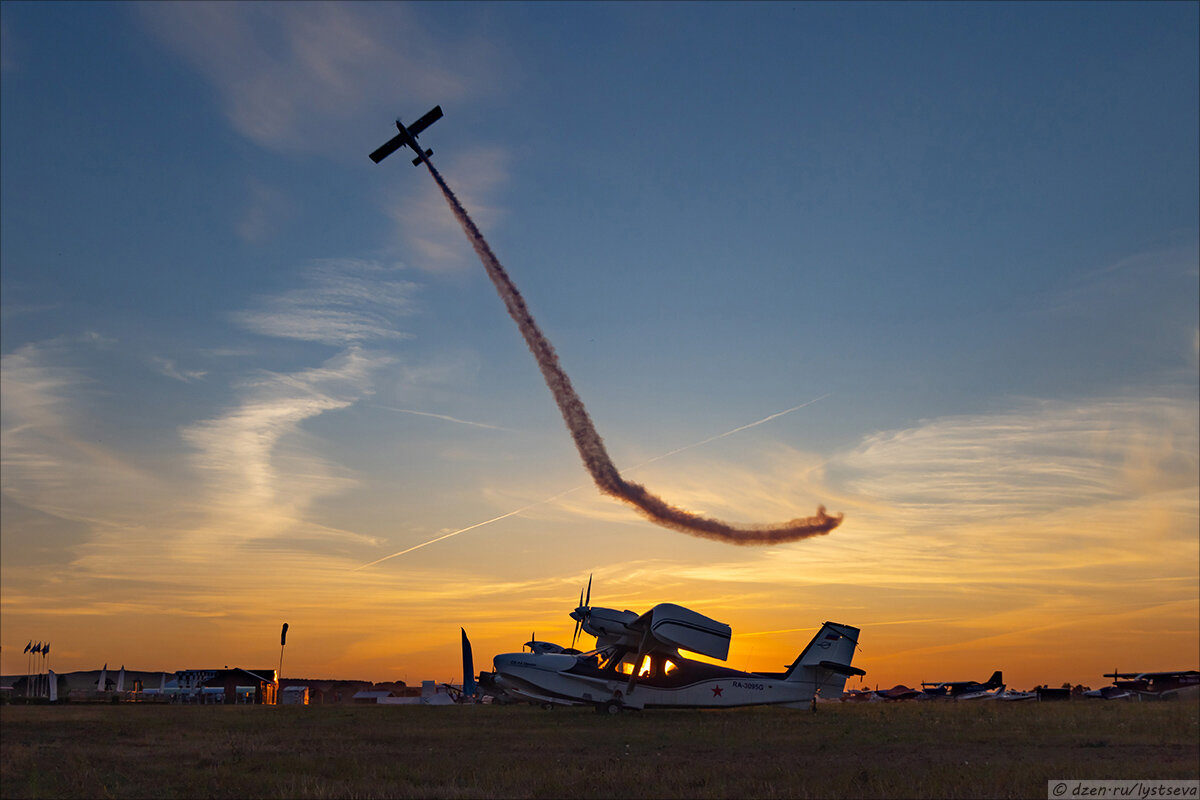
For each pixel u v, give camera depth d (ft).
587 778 56.13
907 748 78.13
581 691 134.82
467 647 243.60
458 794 51.49
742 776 58.65
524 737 90.89
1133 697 280.92
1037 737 87.35
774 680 139.13
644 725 108.68
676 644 129.59
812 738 88.22
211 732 99.30
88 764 65.72
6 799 52.29
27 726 110.93
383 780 57.47
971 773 57.47
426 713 143.54
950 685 322.55
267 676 270.26
